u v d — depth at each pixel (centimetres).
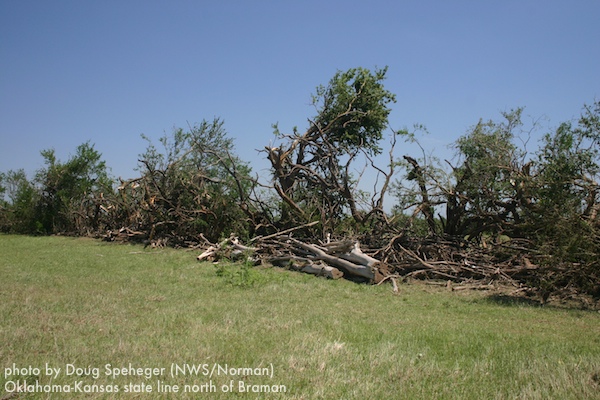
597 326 966
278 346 727
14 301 1008
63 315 887
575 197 1298
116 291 1191
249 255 1753
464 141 1758
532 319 1025
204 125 2669
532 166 1488
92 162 3541
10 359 633
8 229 3572
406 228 1755
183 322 866
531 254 1419
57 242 2728
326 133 2656
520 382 605
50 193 3450
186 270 1662
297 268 1697
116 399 526
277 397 539
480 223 1759
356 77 2697
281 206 2158
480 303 1197
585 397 559
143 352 679
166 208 2523
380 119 2670
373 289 1379
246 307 1034
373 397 548
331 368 634
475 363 670
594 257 1174
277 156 2292
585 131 1351
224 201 2309
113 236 2755
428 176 1797
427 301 1216
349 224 2042
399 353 712
